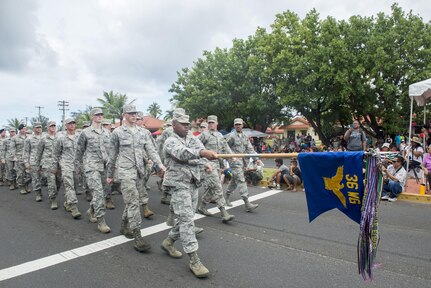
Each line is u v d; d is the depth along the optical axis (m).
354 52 20.77
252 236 5.37
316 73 20.50
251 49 27.19
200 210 6.82
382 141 19.97
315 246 4.86
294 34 22.83
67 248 4.96
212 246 4.93
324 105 23.03
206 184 6.50
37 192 8.77
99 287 3.69
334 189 3.08
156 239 5.29
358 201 2.98
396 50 20.12
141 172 5.17
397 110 20.52
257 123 29.30
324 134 25.44
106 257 4.57
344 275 3.87
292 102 22.38
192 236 4.00
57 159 7.00
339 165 3.03
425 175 8.55
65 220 6.62
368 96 20.78
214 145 7.00
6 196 9.59
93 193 5.89
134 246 4.93
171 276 3.93
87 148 6.06
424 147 10.67
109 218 6.70
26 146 8.83
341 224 5.95
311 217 3.20
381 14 21.23
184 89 30.41
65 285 3.76
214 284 3.70
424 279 3.74
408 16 20.94
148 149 5.21
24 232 5.82
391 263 4.19
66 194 6.80
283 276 3.87
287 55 21.78
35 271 4.14
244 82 26.45
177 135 4.37
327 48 20.09
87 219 6.68
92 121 6.30
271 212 6.93
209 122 7.16
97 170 5.99
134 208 4.86
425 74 18.75
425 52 19.19
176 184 4.11
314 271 3.99
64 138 7.01
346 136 10.15
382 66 19.30
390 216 6.47
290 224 6.02
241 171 7.00
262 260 4.36
